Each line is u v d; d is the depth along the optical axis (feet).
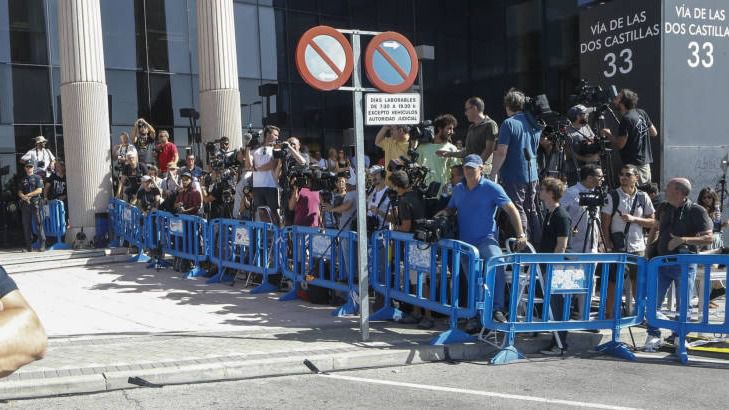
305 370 21.01
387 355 22.04
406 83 23.75
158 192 45.57
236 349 22.57
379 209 31.19
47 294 35.12
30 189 48.93
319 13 71.82
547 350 23.97
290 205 34.55
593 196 25.25
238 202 41.01
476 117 27.99
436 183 28.02
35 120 58.34
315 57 22.62
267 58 68.54
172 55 64.23
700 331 22.39
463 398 17.99
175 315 29.68
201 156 61.36
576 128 30.14
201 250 40.11
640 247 27.68
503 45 74.13
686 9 33.63
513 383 19.62
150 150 53.57
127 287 36.94
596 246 26.13
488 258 23.57
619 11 35.01
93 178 49.62
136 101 62.28
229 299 33.50
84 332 26.30
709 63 34.30
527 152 26.45
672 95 33.35
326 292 32.19
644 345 24.26
